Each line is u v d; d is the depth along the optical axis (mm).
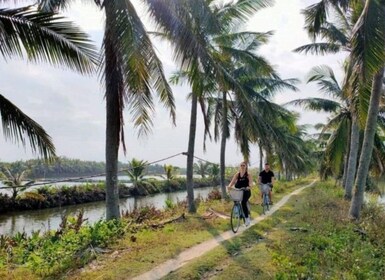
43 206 29422
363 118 13930
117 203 11555
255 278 6645
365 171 13016
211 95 19969
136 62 8727
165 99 12742
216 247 8734
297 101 24828
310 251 8289
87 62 10008
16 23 8906
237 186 11273
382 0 10906
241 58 17203
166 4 9461
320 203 16625
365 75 10820
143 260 7559
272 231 10977
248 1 15367
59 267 7047
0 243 10875
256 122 14117
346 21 18531
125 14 8875
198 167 63625
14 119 9656
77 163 37375
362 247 9008
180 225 11742
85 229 9906
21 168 28766
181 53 9578
